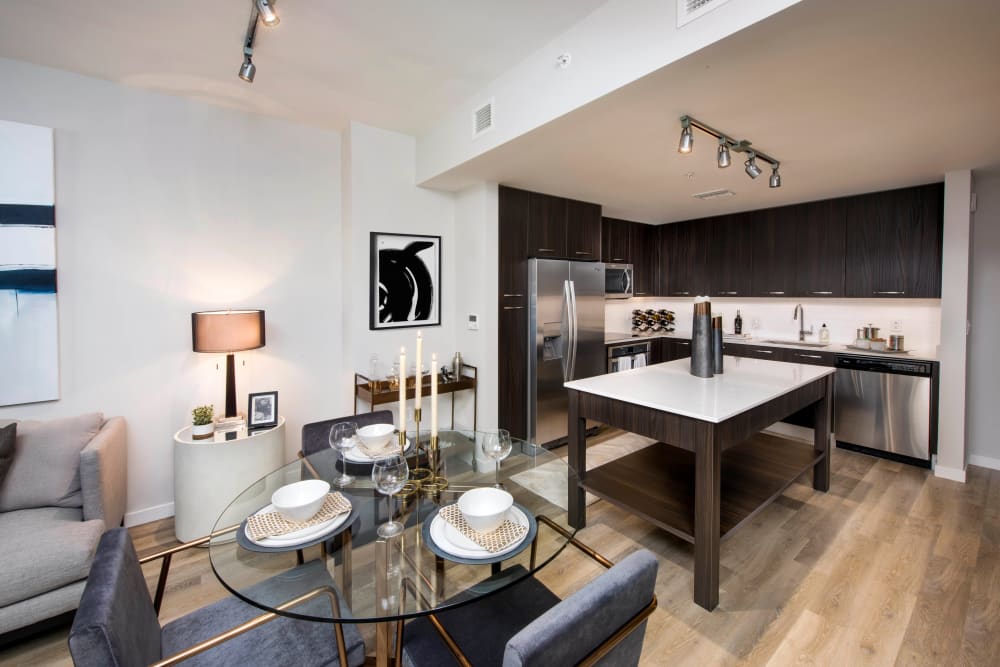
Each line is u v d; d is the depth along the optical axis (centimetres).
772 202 433
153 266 271
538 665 82
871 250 388
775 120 229
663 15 174
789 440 317
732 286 489
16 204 230
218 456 245
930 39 157
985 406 350
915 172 326
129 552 121
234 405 274
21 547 174
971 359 354
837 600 199
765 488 239
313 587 125
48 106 240
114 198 259
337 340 342
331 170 335
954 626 182
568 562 229
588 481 256
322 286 334
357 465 190
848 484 317
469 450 219
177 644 125
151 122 268
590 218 424
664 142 257
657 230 564
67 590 175
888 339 401
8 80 231
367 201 327
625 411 229
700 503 195
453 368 357
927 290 359
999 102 209
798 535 251
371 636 176
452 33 212
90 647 91
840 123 234
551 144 258
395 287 344
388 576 128
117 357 262
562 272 394
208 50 225
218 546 139
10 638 167
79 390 252
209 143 287
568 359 400
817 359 402
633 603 104
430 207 362
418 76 254
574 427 258
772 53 166
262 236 308
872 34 154
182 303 281
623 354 479
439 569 129
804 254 431
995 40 158
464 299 367
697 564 197
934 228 356
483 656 119
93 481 206
